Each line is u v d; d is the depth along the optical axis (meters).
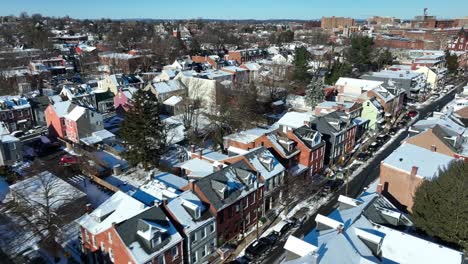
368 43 126.69
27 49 165.62
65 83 120.31
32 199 43.59
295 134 55.41
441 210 32.94
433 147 47.38
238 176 43.72
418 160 44.47
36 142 70.44
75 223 43.12
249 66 124.31
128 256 31.47
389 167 43.72
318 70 124.88
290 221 44.78
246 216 43.69
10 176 55.19
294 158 54.09
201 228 36.78
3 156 59.59
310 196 51.59
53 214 42.31
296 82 111.31
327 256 26.98
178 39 188.00
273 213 47.88
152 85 92.06
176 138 69.62
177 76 101.75
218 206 38.53
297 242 29.58
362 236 29.31
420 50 154.62
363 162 63.50
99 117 72.06
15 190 46.00
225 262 38.66
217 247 39.97
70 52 171.50
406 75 102.19
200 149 55.97
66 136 72.12
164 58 163.12
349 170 60.31
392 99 84.06
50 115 73.31
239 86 95.31
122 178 57.06
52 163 61.12
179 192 41.56
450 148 47.69
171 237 33.78
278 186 49.00
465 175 34.94
